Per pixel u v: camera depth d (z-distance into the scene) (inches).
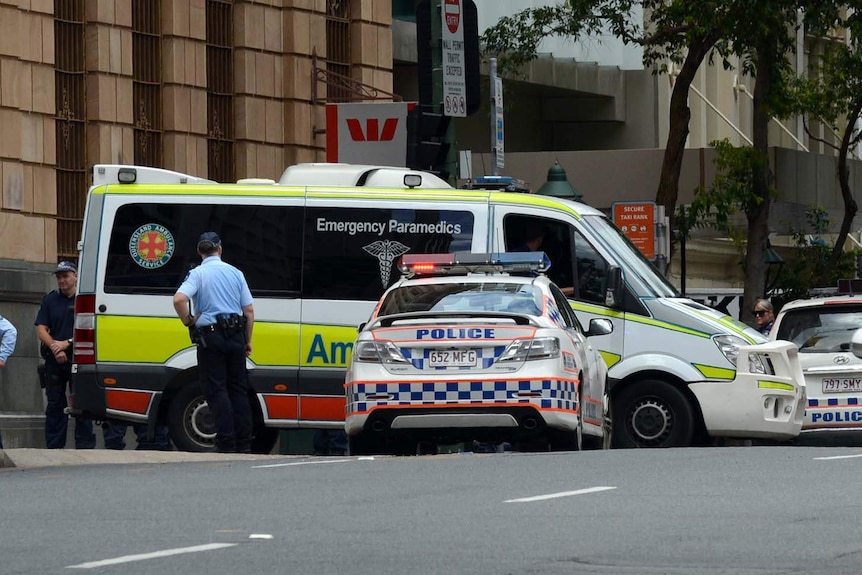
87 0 2203.5
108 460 1203.2
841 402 1606.8
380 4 2630.4
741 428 1444.4
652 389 1454.2
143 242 1471.5
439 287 1279.5
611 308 1467.8
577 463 1067.3
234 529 761.0
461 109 1654.8
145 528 765.9
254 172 2417.6
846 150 2800.2
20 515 818.2
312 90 2496.3
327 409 1466.5
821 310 1647.4
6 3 2069.4
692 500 858.8
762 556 682.2
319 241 1476.4
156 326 1457.9
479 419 1203.2
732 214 2532.0
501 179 1583.4
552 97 3425.2
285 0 2479.1
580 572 641.0
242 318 1368.1
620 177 2571.4
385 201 1483.8
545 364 1207.6
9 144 2069.4
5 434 2047.2
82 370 1464.1
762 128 2495.1
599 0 2571.4
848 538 729.0
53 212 2132.1
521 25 2669.8
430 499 874.8
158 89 2304.4
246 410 1379.2
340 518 797.9
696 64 2410.2
